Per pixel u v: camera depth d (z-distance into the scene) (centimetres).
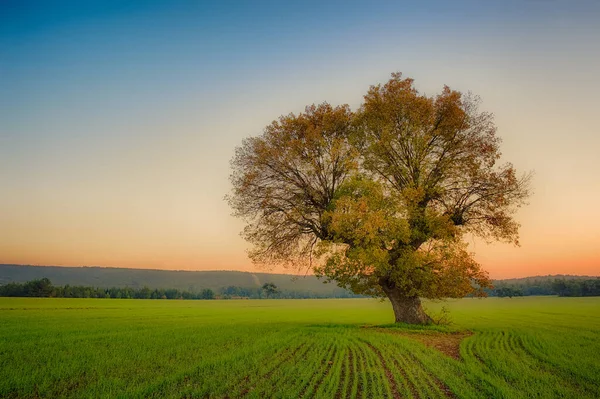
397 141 3147
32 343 2434
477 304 13275
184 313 7194
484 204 3042
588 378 1497
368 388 1336
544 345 2295
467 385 1346
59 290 15875
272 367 1664
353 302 17300
